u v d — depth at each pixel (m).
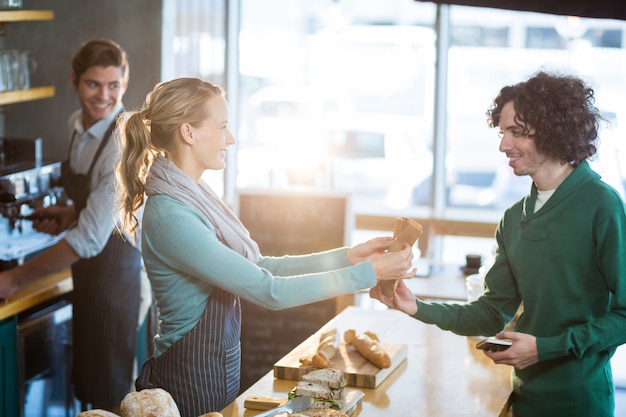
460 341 3.18
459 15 5.43
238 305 2.71
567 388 2.62
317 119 5.61
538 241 2.64
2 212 4.07
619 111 5.31
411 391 2.69
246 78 5.61
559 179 2.66
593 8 3.72
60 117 5.46
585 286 2.61
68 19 5.36
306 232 4.41
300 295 2.46
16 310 3.92
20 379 3.99
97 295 4.07
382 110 5.56
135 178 2.63
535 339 2.54
